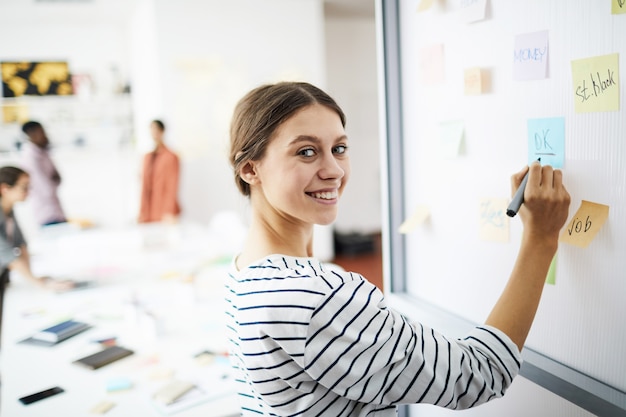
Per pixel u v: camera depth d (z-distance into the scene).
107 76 5.45
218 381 1.30
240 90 4.85
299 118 0.69
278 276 0.67
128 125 5.44
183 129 4.70
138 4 4.82
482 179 0.91
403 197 1.15
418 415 1.14
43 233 3.43
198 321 1.75
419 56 1.04
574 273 0.75
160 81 4.57
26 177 2.37
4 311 1.98
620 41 0.65
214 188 4.89
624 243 0.66
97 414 1.16
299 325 0.62
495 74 0.85
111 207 5.51
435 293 1.07
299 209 0.71
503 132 0.85
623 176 0.66
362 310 0.63
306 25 4.99
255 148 0.72
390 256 1.17
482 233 0.92
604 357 0.71
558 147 0.74
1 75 4.98
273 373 0.65
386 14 1.10
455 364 0.64
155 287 2.20
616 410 0.67
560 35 0.73
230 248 2.89
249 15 4.79
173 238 3.12
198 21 4.63
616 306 0.68
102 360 1.44
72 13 4.93
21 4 4.48
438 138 1.01
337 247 5.72
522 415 0.85
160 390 1.23
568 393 0.74
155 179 4.28
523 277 0.71
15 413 1.18
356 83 6.19
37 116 5.12
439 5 0.97
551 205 0.71
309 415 0.67
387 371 0.64
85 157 5.36
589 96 0.69
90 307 1.98
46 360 1.49
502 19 0.83
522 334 0.69
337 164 0.71
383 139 1.15
